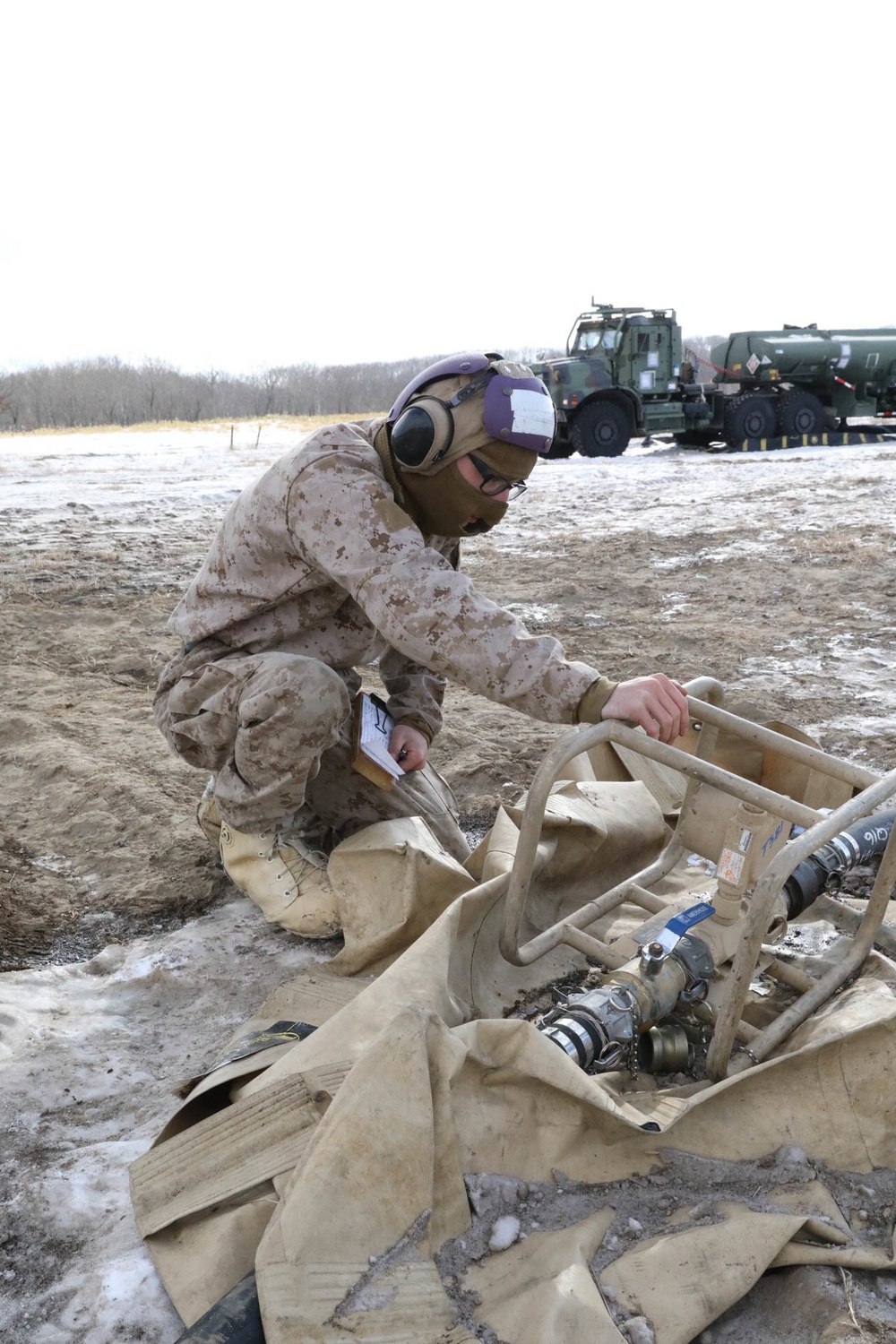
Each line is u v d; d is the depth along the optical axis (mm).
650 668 5133
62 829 3562
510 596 6820
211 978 2664
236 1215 1686
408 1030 1678
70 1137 2092
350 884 2533
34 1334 1641
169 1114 2131
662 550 8117
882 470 12414
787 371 17328
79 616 6305
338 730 2598
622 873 2811
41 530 9523
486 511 2348
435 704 2930
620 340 16906
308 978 2385
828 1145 1820
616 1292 1567
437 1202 1631
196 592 2668
